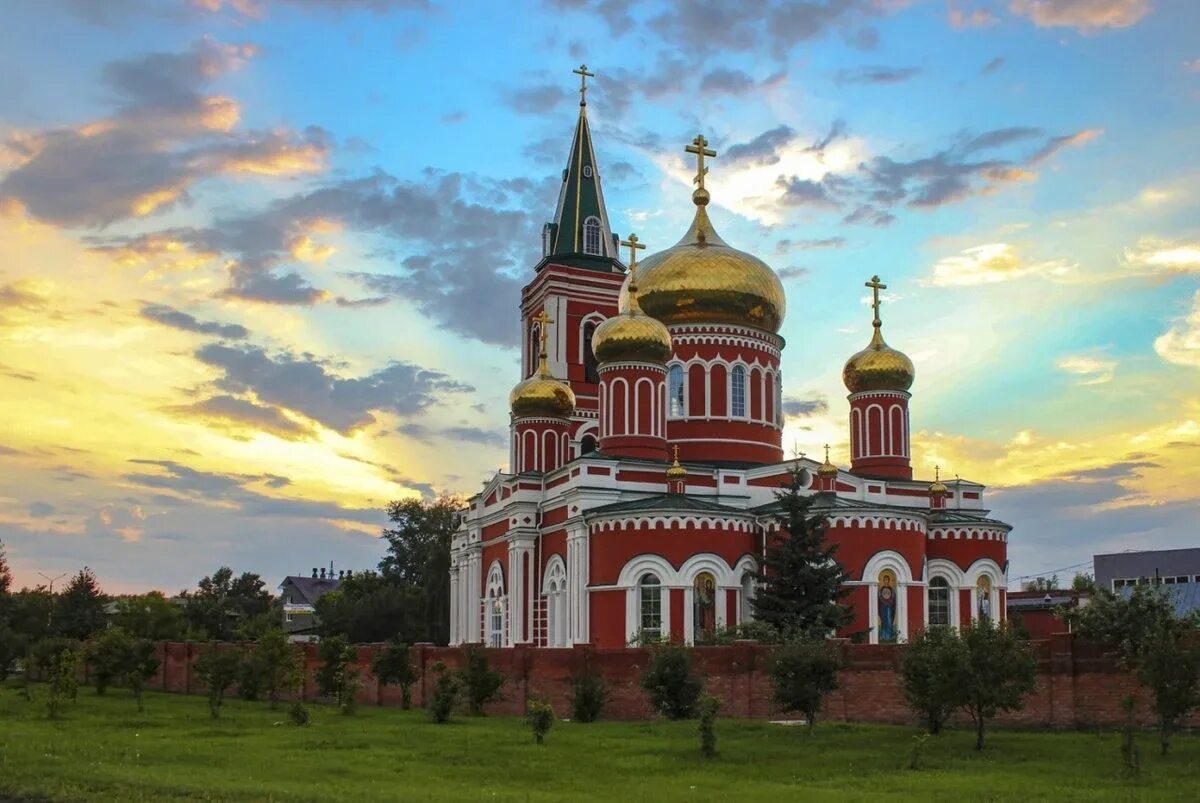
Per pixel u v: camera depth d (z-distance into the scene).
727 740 38.88
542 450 85.06
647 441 73.12
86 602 99.06
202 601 117.00
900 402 80.69
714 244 82.00
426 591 116.38
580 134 102.19
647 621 62.62
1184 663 35.72
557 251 98.50
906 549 65.25
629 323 74.25
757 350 79.62
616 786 30.22
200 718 49.31
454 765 33.94
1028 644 41.50
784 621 58.22
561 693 49.66
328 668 56.31
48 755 34.56
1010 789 29.34
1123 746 33.84
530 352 100.06
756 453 78.00
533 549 74.69
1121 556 132.88
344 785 29.73
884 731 41.06
